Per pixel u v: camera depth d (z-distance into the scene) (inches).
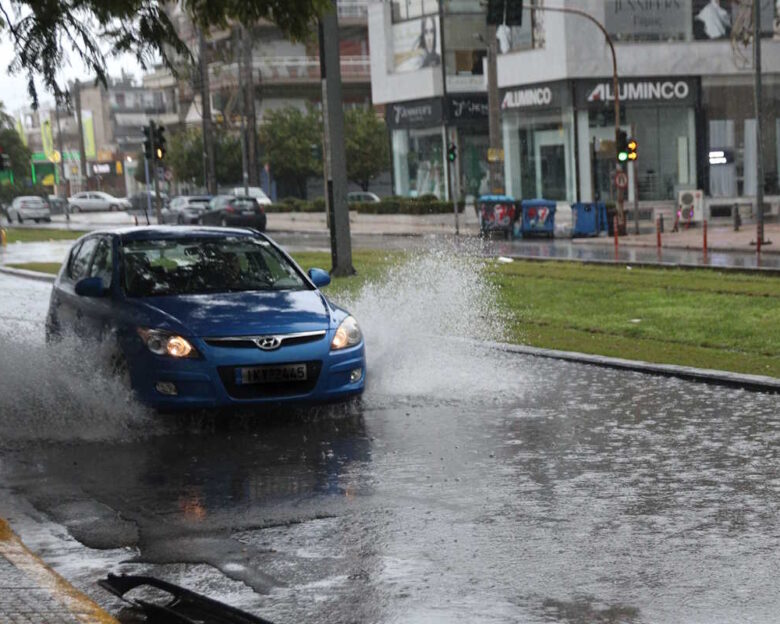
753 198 2340.1
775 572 267.7
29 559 283.0
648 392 504.1
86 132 5521.7
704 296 879.1
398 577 269.6
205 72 3186.5
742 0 2422.5
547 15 2380.7
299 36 634.2
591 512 320.2
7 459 398.6
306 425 444.8
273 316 447.2
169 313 446.6
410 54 2915.8
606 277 1074.1
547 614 244.1
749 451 388.5
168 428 440.8
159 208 1768.0
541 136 2471.7
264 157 3467.0
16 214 3390.7
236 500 341.7
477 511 323.6
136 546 299.0
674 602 249.6
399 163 3014.3
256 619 237.5
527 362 593.9
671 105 2401.6
